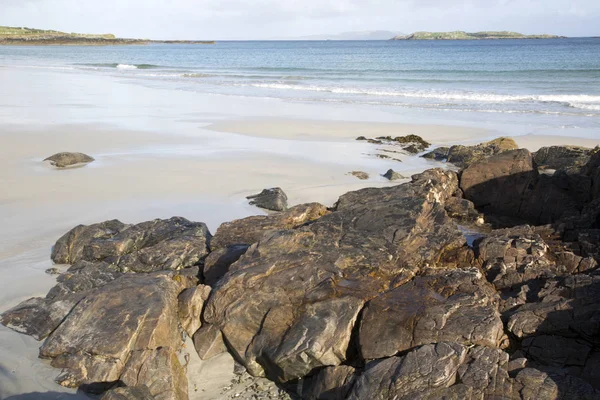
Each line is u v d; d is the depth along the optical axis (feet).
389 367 23.66
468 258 35.17
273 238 34.40
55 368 26.94
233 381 27.45
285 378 26.78
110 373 26.13
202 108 117.19
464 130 91.35
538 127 92.89
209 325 30.01
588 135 85.56
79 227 42.16
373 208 39.40
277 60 288.51
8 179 61.52
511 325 26.68
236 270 31.40
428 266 33.12
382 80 165.48
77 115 106.01
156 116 105.81
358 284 29.50
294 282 29.81
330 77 178.19
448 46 449.48
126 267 38.55
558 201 49.47
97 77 191.83
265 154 74.69
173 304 30.63
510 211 52.34
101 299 29.84
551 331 26.17
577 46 382.83
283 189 59.00
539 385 21.99
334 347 25.91
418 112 109.70
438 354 23.79
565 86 140.26
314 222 37.70
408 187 46.68
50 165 67.56
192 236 41.06
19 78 183.73
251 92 145.79
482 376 22.67
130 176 63.31
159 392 25.11
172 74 203.92
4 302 34.40
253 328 28.66
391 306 27.17
